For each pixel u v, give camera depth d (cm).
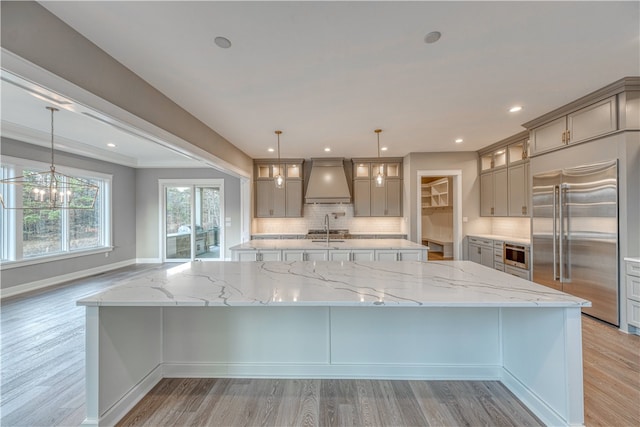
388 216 656
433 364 214
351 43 214
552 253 362
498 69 255
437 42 214
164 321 217
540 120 379
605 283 303
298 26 194
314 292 171
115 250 634
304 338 215
